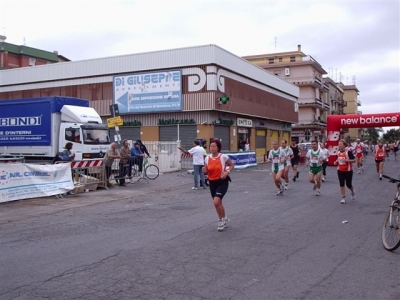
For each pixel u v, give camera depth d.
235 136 35.38
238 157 27.69
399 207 6.46
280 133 48.16
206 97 30.39
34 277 5.39
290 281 5.16
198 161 15.97
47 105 21.30
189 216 9.96
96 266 5.85
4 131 22.70
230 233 7.94
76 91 35.41
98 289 4.93
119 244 7.13
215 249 6.73
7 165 12.23
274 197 13.27
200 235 7.79
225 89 32.19
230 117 34.44
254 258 6.20
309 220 9.26
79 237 7.74
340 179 11.95
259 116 39.28
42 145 21.45
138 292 4.81
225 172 8.12
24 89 37.88
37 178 13.15
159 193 14.87
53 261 6.13
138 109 32.56
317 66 64.56
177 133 32.09
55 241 7.44
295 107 51.59
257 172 24.67
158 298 4.62
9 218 9.98
